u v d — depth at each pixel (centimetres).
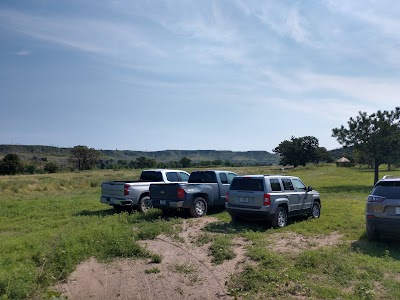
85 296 566
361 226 1069
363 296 516
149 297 560
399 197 785
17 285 558
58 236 888
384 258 713
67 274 656
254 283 584
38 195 2297
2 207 1605
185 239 917
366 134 2759
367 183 3156
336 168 7194
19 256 732
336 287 567
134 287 601
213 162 12350
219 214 1310
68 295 570
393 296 521
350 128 2797
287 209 1092
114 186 1359
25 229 1093
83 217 1241
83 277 649
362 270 645
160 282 621
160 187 1239
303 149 8700
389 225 786
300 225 1092
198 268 690
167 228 1015
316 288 554
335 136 2897
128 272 675
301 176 4569
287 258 723
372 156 2800
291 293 546
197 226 1079
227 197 1099
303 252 744
